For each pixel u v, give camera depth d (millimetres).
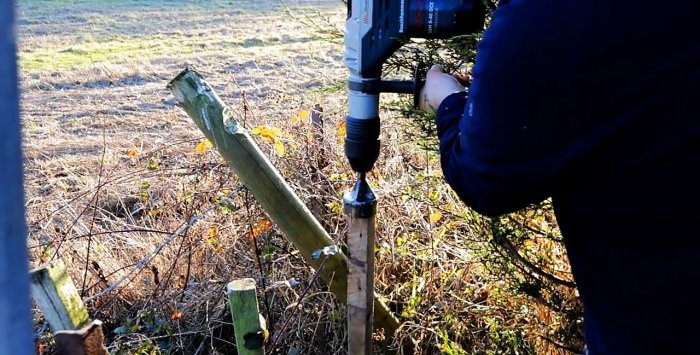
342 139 3127
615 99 946
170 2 13609
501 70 990
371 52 1604
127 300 2988
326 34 2855
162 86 7957
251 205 2979
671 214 973
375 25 1572
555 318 2430
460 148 1150
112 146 5156
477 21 1436
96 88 7965
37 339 2457
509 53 980
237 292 1854
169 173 3334
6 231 496
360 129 1748
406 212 2924
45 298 1623
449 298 2754
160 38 10594
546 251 2332
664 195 967
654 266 1008
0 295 503
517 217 2311
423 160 3148
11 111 484
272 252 2861
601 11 926
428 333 2730
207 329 2859
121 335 2684
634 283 1035
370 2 1566
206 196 3098
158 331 2793
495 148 1036
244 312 1867
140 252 3094
